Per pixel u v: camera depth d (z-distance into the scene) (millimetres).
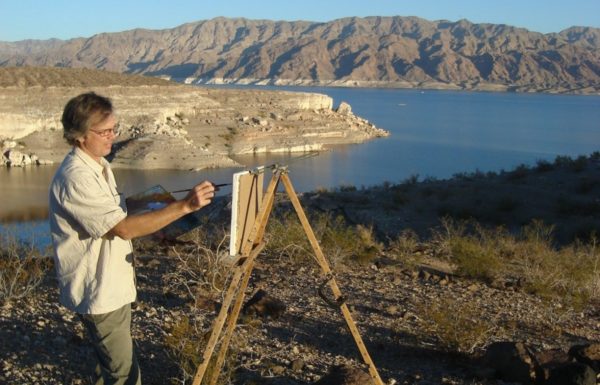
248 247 4016
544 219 23156
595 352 6016
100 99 3715
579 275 10203
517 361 5793
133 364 4035
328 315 7609
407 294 9000
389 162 96250
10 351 5727
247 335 6539
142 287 8148
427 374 5938
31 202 62906
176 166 91500
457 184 29812
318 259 4430
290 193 4188
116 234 3604
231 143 111688
